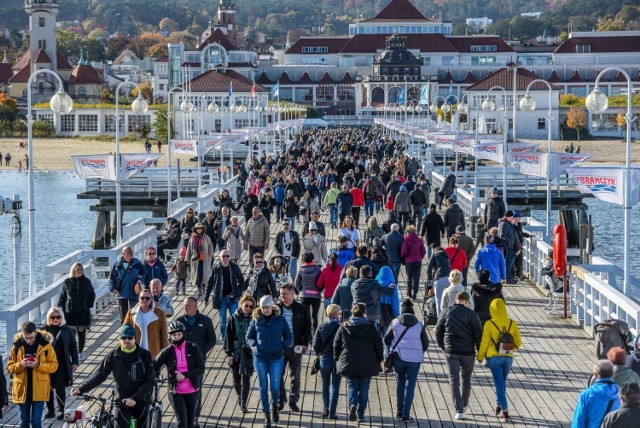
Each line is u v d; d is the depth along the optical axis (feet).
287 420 88.28
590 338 120.26
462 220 167.73
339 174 265.34
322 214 245.24
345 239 119.24
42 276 245.45
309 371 105.81
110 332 122.42
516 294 149.89
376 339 85.25
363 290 98.94
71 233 337.93
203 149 266.57
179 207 225.97
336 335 85.71
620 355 67.87
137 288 111.24
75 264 106.11
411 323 86.99
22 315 104.42
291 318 89.40
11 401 94.63
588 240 166.20
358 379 85.92
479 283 97.45
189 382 78.59
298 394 90.68
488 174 313.73
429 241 155.12
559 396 95.30
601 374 65.26
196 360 78.64
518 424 86.53
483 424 86.53
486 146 225.76
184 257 146.41
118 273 115.75
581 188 121.29
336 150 384.88
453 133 332.39
